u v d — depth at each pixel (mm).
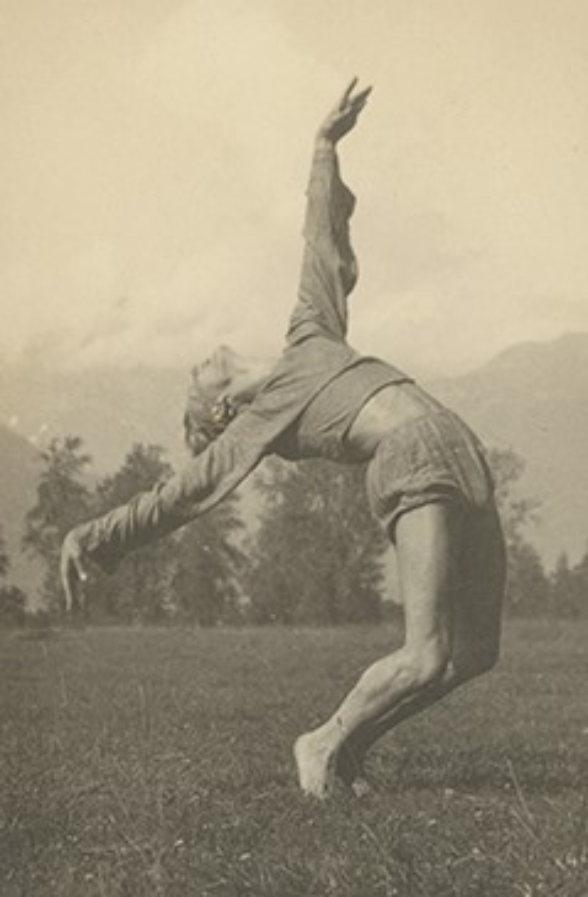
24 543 16031
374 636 19062
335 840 7461
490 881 6766
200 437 9422
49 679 14148
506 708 12844
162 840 7648
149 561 19250
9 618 16047
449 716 12336
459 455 8625
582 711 12602
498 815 7977
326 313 9258
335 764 8641
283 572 20438
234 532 20125
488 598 8852
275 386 9031
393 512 8594
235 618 19516
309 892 6828
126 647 16516
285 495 20812
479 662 8844
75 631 16562
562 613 18500
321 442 8906
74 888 7238
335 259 9391
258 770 9383
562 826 7629
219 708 12516
